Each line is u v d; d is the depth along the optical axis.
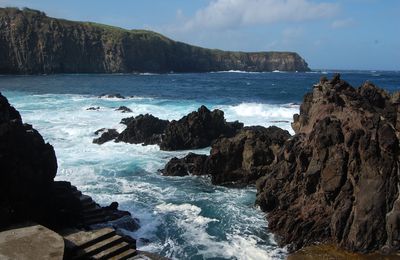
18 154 16.23
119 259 14.77
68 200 17.94
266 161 26.08
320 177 19.44
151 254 15.68
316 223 18.50
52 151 17.75
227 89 93.75
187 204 22.06
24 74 164.12
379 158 18.03
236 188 25.05
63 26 180.38
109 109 52.59
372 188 17.70
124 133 36.81
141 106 55.16
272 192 21.44
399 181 17.67
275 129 32.56
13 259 12.52
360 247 17.12
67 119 45.25
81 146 34.38
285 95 75.94
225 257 16.92
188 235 18.67
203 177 27.02
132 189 24.36
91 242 15.02
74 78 136.12
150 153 32.72
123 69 188.62
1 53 163.88
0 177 15.41
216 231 19.14
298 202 20.14
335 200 18.59
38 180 16.70
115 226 18.48
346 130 19.53
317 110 23.72
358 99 22.98
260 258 16.91
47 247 13.37
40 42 170.12
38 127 40.53
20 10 177.25
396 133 19.31
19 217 15.62
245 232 19.11
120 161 30.17
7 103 17.80
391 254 16.77
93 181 25.53
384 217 17.31
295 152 21.77
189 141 34.19
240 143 26.64
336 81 25.14
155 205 21.95
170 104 58.66
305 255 17.05
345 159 18.77
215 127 35.62
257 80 142.38
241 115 47.28
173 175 27.22
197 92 84.62
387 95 25.34
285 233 18.59
